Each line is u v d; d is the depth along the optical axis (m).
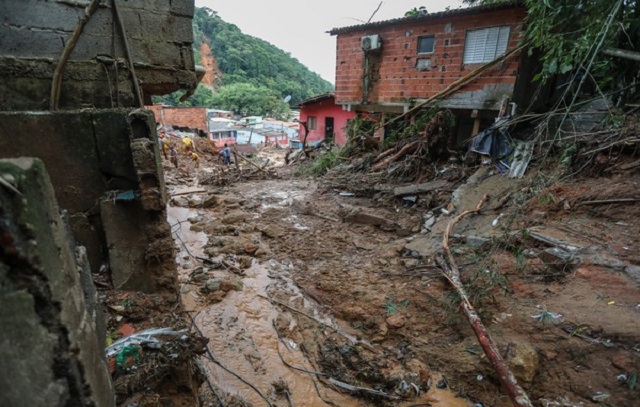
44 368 0.81
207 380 3.38
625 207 4.89
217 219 7.66
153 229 2.82
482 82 8.34
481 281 4.33
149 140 2.57
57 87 2.47
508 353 3.21
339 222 7.53
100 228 2.76
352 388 3.40
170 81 3.20
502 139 7.46
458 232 5.86
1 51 2.29
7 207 0.70
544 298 3.85
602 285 3.79
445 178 8.09
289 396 3.33
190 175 12.54
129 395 1.93
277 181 11.49
